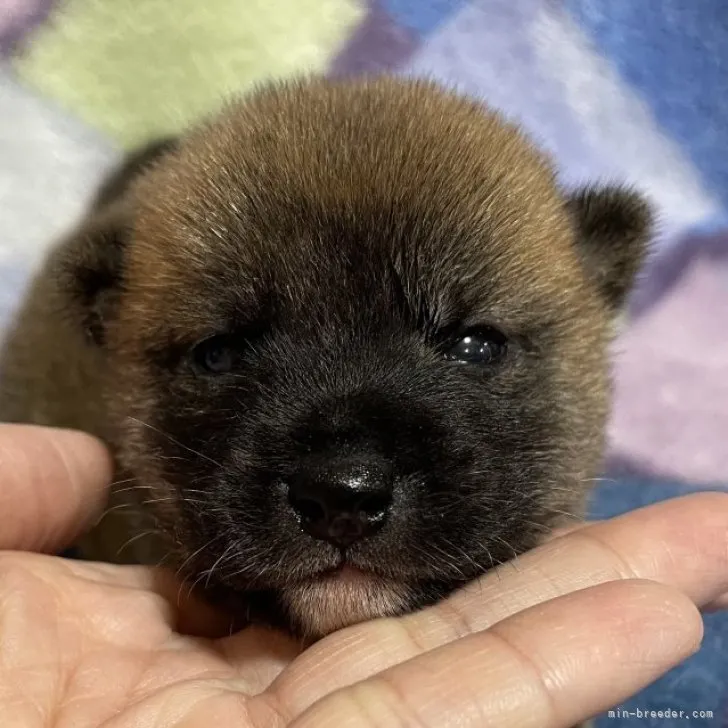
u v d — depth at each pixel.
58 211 0.21
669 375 0.21
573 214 0.15
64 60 0.21
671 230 0.22
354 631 0.11
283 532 0.11
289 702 0.10
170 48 0.21
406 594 0.11
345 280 0.12
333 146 0.12
